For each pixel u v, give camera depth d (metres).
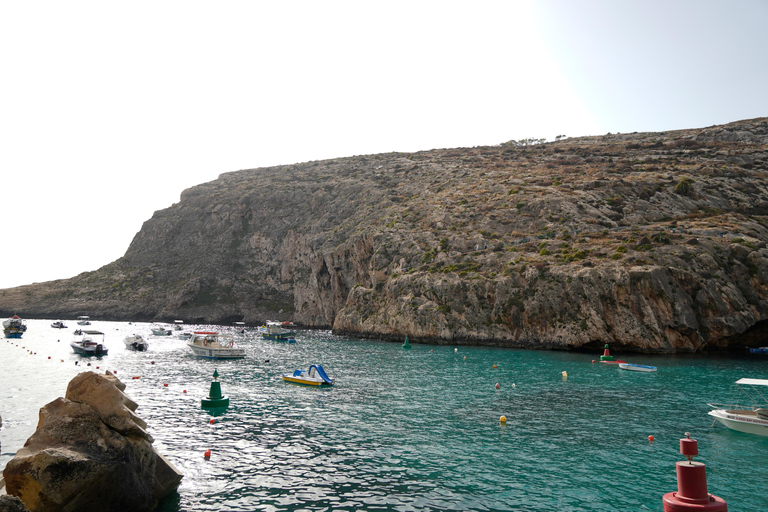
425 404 37.84
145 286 184.50
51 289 189.38
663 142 167.62
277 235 183.75
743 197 106.00
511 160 170.75
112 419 17.72
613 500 19.44
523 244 95.25
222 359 68.69
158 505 18.64
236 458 24.48
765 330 75.00
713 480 21.66
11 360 65.56
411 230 117.00
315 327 143.00
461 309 87.44
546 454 25.36
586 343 73.38
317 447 26.47
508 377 51.31
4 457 23.52
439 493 20.14
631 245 82.44
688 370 55.84
